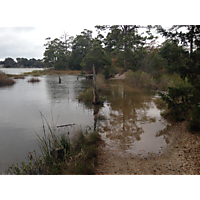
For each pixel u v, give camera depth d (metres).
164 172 3.83
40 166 4.18
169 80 14.15
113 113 8.98
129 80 21.81
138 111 9.12
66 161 4.27
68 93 15.53
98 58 34.62
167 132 6.11
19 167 4.22
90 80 28.20
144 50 30.86
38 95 14.64
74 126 7.16
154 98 12.23
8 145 5.46
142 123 7.29
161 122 7.20
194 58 4.94
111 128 6.89
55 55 62.25
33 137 6.09
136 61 29.52
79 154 4.49
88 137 5.93
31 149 5.19
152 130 6.45
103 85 19.02
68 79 31.19
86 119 8.09
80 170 3.97
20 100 12.57
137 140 5.71
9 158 4.68
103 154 4.89
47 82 26.02
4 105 11.00
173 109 7.08
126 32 34.78
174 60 5.42
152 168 4.05
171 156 4.50
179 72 5.13
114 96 13.66
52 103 11.54
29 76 39.88
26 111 9.55
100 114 8.82
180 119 6.78
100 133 6.41
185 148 4.73
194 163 3.96
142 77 19.20
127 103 11.11
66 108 10.18
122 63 37.78
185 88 5.67
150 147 5.17
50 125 7.31
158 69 14.83
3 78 24.52
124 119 7.94
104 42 43.75
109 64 34.50
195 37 4.54
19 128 6.98
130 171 3.98
